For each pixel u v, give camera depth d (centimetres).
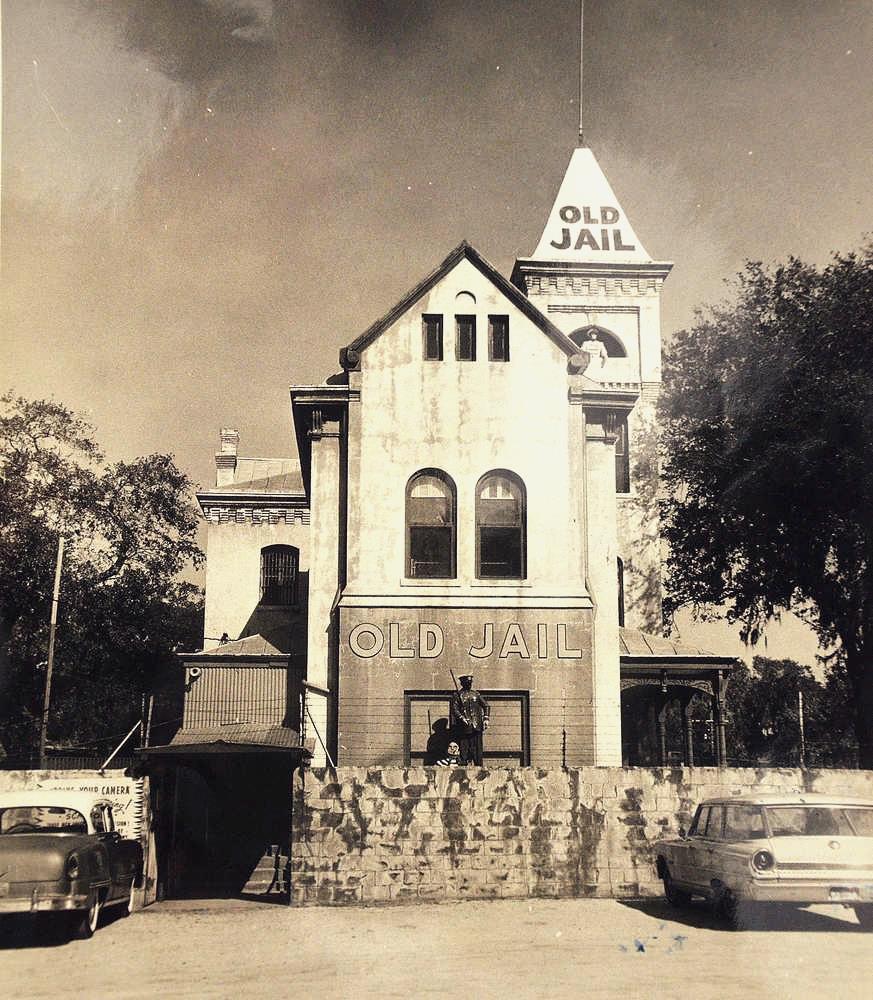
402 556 2184
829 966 1016
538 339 2297
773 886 1193
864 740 2611
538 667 2133
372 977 984
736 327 2889
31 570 3238
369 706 2098
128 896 1425
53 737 3731
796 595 2864
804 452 2614
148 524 3359
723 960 1050
